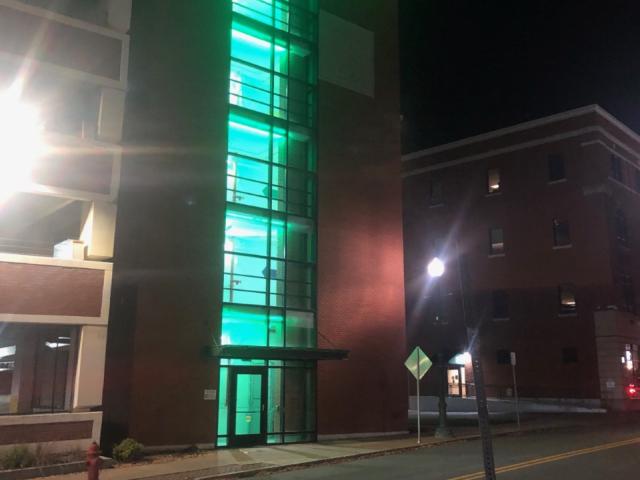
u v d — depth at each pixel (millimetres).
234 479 13836
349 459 16703
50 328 17406
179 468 14750
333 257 22484
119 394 17812
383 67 25750
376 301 23359
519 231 41469
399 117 25844
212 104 20469
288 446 19094
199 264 19203
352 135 24047
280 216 21531
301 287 21734
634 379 37562
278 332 20672
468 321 6414
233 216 20594
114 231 17375
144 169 18734
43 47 16828
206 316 18984
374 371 22688
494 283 41844
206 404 18422
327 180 22906
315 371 21047
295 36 23203
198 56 20438
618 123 41625
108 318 18188
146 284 18016
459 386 42312
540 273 40094
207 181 19875
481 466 14477
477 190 43906
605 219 38156
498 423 27094
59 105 17766
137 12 19422
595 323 37344
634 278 40406
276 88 22625
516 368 40125
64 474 13961
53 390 17375
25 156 16281
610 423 27531
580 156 39688
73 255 16875
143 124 18906
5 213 18797
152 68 19344
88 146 17156
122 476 13727
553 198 40375
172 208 19000
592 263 38156
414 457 16750
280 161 22188
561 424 26531
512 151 42750
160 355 17875
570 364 38000
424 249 45656
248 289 20375
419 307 45281
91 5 18844
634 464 14484
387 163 24969
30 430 14961
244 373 19484
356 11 25297
